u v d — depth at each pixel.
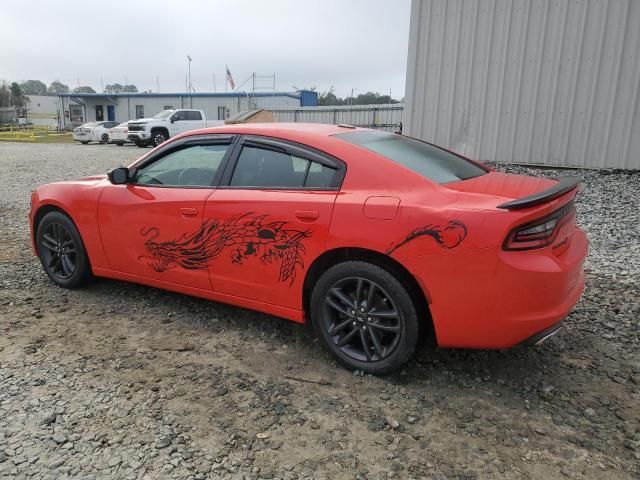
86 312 4.16
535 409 2.84
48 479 2.26
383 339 3.17
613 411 2.82
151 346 3.57
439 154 3.74
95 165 15.95
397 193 3.00
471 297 2.74
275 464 2.39
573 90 9.24
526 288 2.65
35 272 5.16
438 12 10.12
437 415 2.79
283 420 2.72
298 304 3.36
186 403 2.87
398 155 3.35
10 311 4.15
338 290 3.20
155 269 4.01
